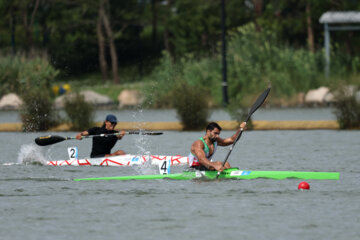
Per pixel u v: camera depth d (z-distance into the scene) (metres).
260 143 73.88
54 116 95.25
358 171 51.09
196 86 96.31
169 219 34.66
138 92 167.75
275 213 35.72
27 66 158.38
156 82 157.25
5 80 158.25
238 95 140.12
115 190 43.69
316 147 68.38
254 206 37.62
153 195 41.59
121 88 193.62
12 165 57.78
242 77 144.62
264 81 142.12
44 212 36.66
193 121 92.75
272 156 62.09
